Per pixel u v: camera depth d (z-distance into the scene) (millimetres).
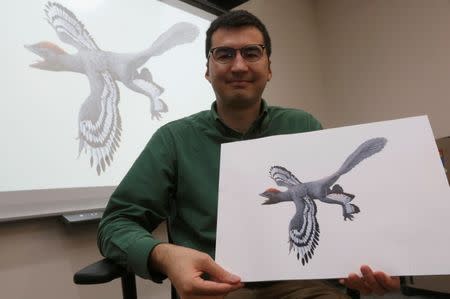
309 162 575
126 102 1279
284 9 2287
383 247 472
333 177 549
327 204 528
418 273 447
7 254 959
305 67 2398
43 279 1017
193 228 695
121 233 605
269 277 498
